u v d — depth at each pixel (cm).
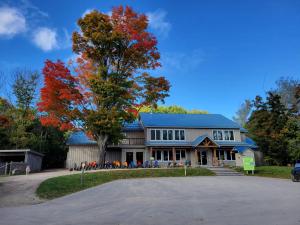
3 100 4291
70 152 3950
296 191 1694
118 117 3141
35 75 4325
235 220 912
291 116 4081
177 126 4169
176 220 927
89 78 3212
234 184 2095
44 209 1210
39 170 3534
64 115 3169
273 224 849
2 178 2302
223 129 4338
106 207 1227
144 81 3325
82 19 3156
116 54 3366
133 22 3347
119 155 4066
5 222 938
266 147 4303
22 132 3906
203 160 4156
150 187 1922
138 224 881
